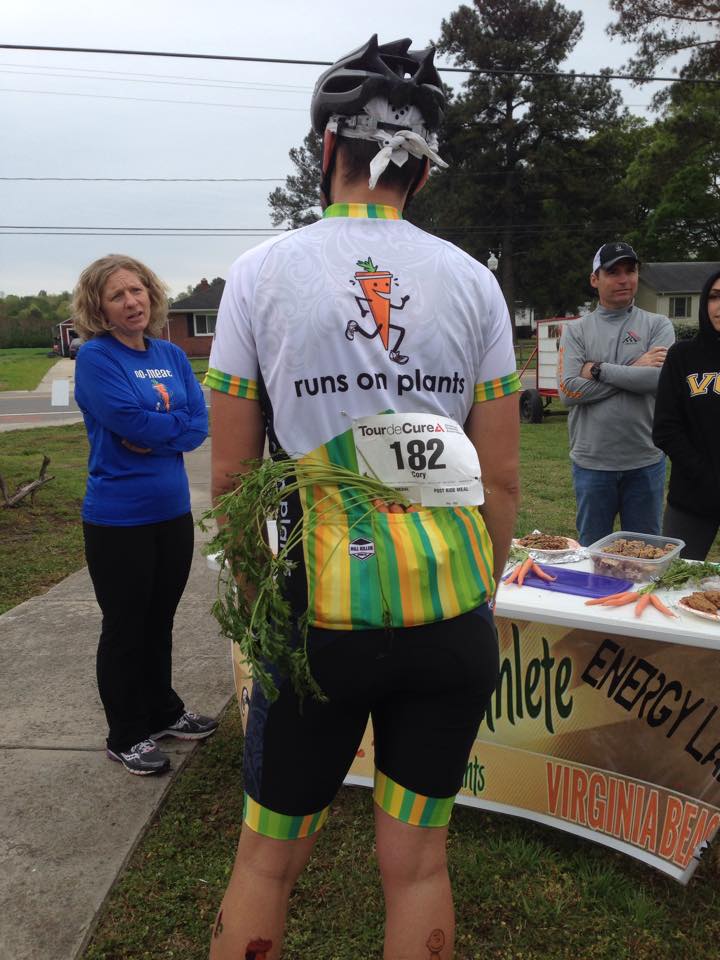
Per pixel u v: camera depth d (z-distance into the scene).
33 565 5.48
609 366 3.43
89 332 2.62
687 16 25.78
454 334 1.29
